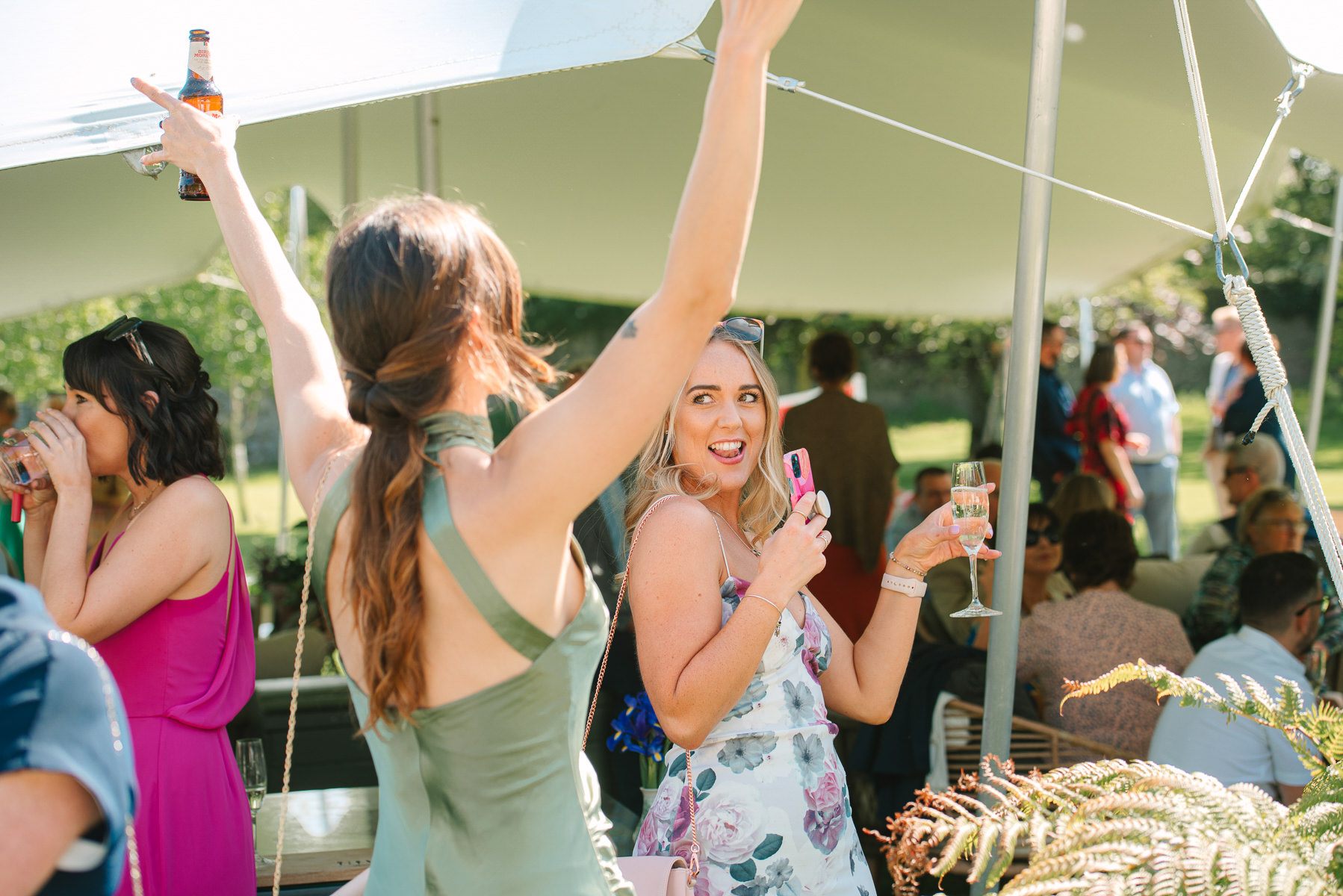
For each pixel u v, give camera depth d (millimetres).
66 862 843
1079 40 3729
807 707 1681
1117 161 5059
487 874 1012
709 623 1574
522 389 1081
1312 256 15438
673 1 1816
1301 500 5770
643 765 2549
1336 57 1924
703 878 1596
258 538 11055
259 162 4719
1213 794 1320
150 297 11906
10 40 1881
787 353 14555
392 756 1052
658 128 5016
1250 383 6852
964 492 1873
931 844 1385
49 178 3564
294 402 1226
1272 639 2904
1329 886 1188
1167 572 5066
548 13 1871
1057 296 7160
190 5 1946
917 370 14930
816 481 4805
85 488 1917
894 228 6238
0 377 11164
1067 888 1216
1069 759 3143
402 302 1006
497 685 1003
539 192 5570
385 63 1822
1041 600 4258
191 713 1846
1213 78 3586
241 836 1921
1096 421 6953
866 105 4836
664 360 957
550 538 987
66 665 848
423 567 996
